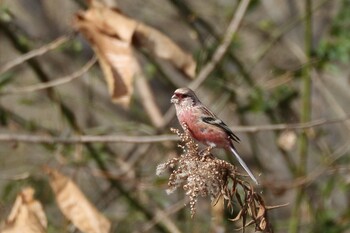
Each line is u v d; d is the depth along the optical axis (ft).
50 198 46.24
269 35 51.78
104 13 32.99
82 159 44.16
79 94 55.67
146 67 50.96
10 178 41.45
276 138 48.34
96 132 46.83
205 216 46.62
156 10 52.13
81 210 32.22
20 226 31.48
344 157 48.57
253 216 23.34
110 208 54.19
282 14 56.13
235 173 22.85
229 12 50.14
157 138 36.42
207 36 48.73
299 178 42.37
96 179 52.03
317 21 54.29
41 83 45.60
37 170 44.60
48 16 54.60
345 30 45.98
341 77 55.42
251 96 47.88
